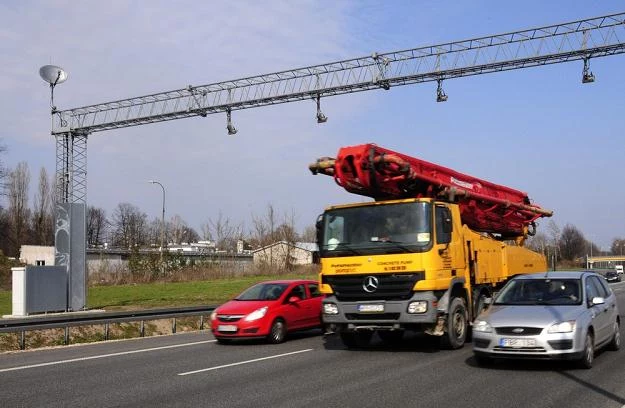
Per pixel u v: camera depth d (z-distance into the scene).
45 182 71.31
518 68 23.72
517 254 16.47
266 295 15.64
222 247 60.31
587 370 9.92
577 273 11.61
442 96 24.84
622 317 20.61
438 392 8.40
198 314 20.17
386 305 11.81
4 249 69.12
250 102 27.92
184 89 29.12
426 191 13.26
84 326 18.22
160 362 11.95
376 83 25.50
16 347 15.90
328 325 12.64
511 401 7.78
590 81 22.47
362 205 12.42
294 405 7.82
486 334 9.96
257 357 12.44
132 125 30.19
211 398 8.38
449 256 12.29
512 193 17.81
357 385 9.07
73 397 8.60
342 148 12.39
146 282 43.16
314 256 13.46
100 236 112.50
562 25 22.48
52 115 29.88
